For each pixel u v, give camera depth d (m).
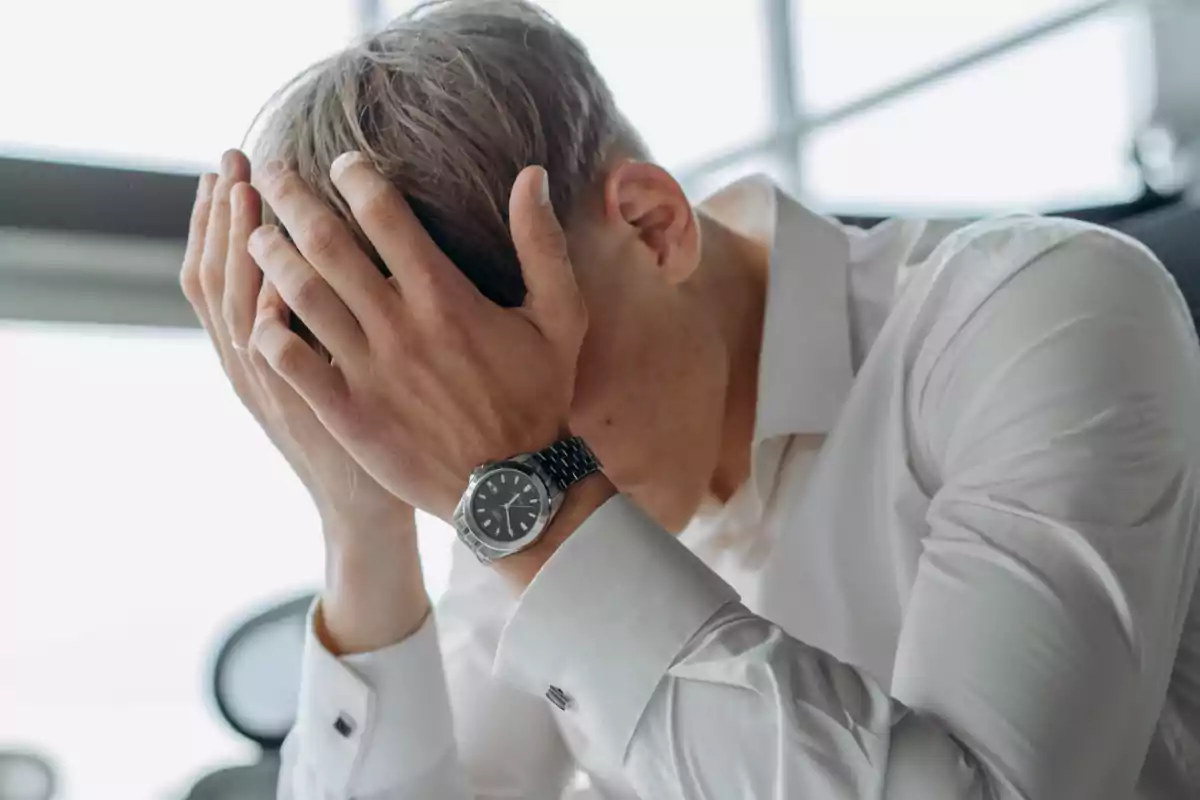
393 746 1.00
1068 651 0.70
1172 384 0.79
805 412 0.99
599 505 0.75
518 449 0.75
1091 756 0.69
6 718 1.32
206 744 1.37
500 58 0.80
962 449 0.81
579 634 0.73
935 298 0.90
